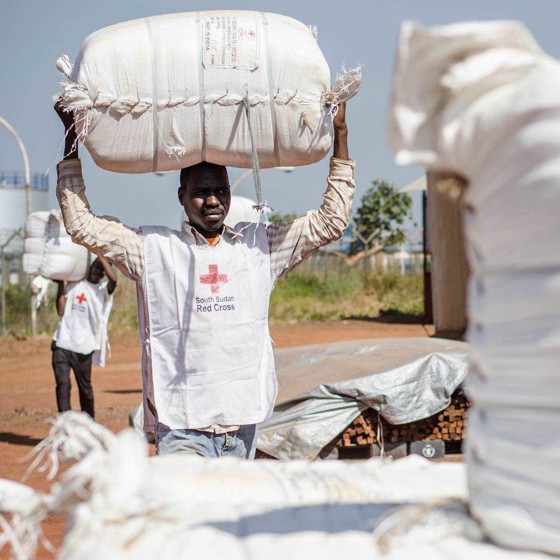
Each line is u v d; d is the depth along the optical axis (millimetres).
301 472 2611
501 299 1966
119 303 28391
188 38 4520
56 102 4594
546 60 1870
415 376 7891
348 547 2016
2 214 53312
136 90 4504
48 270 10188
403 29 1872
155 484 2332
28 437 10836
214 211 4711
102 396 14375
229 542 2037
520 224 1903
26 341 24453
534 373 1917
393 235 40031
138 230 4746
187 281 4645
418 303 31594
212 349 4637
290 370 8656
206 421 4617
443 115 1925
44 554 5809
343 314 30062
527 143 1849
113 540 2037
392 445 7980
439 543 2025
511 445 1949
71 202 4629
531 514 1927
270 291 4812
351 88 4625
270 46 4555
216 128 4582
